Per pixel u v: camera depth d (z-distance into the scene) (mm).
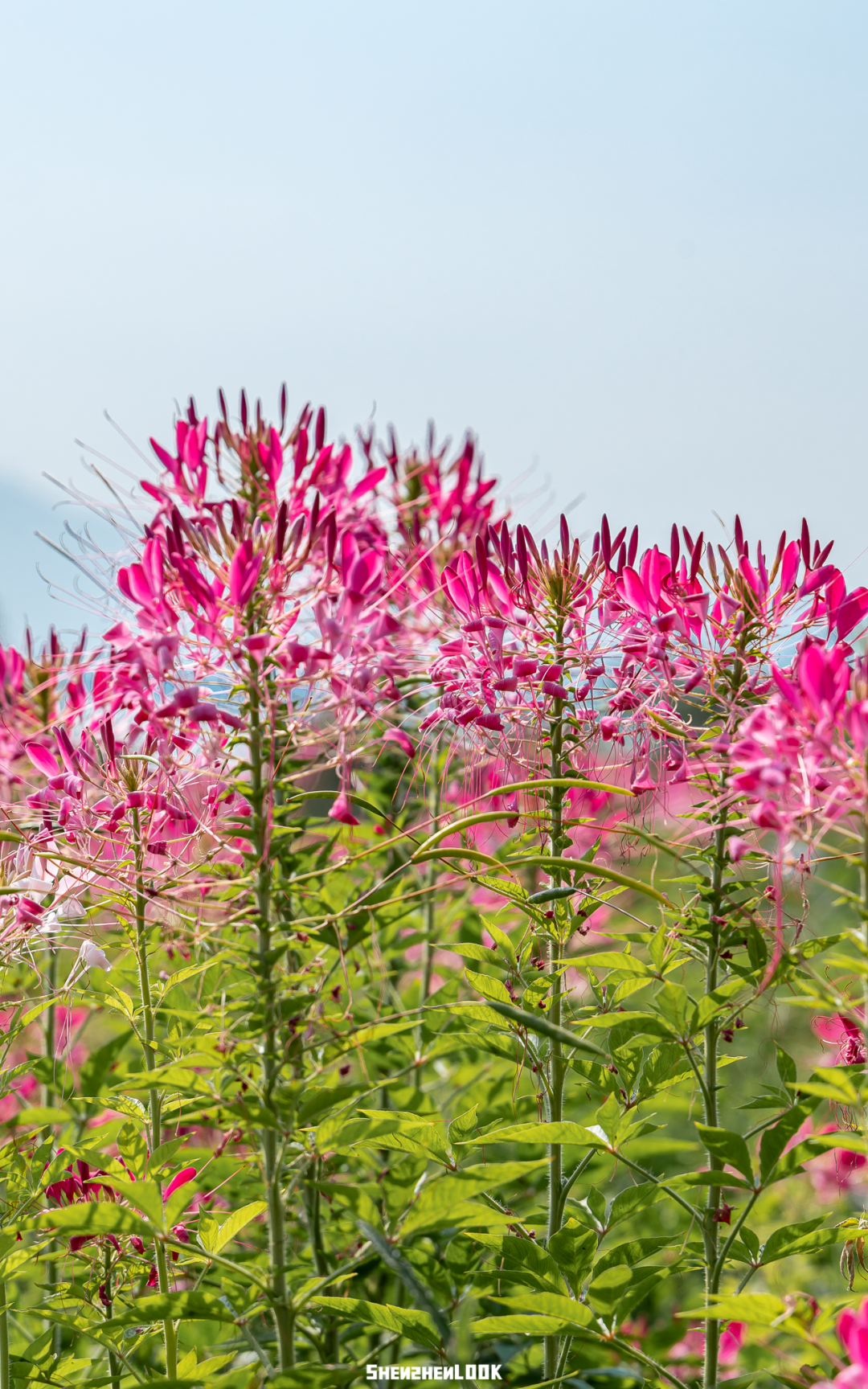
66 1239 2461
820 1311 1904
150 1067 2348
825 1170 3621
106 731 2264
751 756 1792
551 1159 2324
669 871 2658
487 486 3592
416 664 2525
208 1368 2168
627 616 2322
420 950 3850
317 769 2094
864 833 1707
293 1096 1896
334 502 2580
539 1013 2334
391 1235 2318
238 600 1947
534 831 2428
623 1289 2018
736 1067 4461
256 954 1979
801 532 2137
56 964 2838
